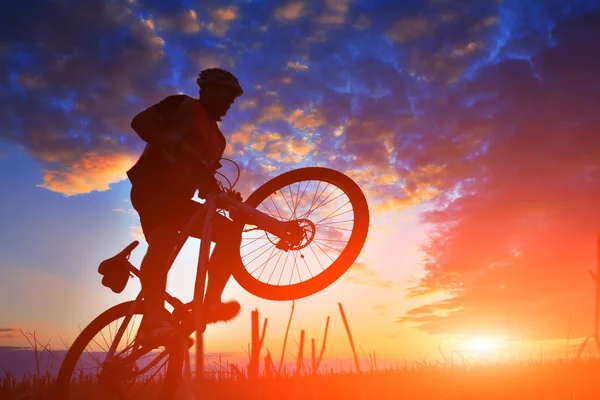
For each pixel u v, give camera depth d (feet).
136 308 12.10
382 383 16.44
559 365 18.81
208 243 10.18
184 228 11.08
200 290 9.63
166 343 10.01
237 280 12.13
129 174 11.32
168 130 10.85
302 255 12.00
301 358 6.03
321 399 13.79
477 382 16.66
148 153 11.18
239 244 11.89
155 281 10.59
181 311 11.35
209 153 11.44
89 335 13.46
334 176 12.66
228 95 11.55
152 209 10.97
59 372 13.28
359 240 12.62
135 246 12.61
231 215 11.46
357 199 12.69
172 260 11.07
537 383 15.70
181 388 11.75
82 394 13.26
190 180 10.83
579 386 14.80
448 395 14.64
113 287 12.48
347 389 15.11
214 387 13.21
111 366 11.24
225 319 11.25
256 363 5.59
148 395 13.79
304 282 12.42
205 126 11.22
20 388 13.76
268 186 12.50
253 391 5.62
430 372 19.08
